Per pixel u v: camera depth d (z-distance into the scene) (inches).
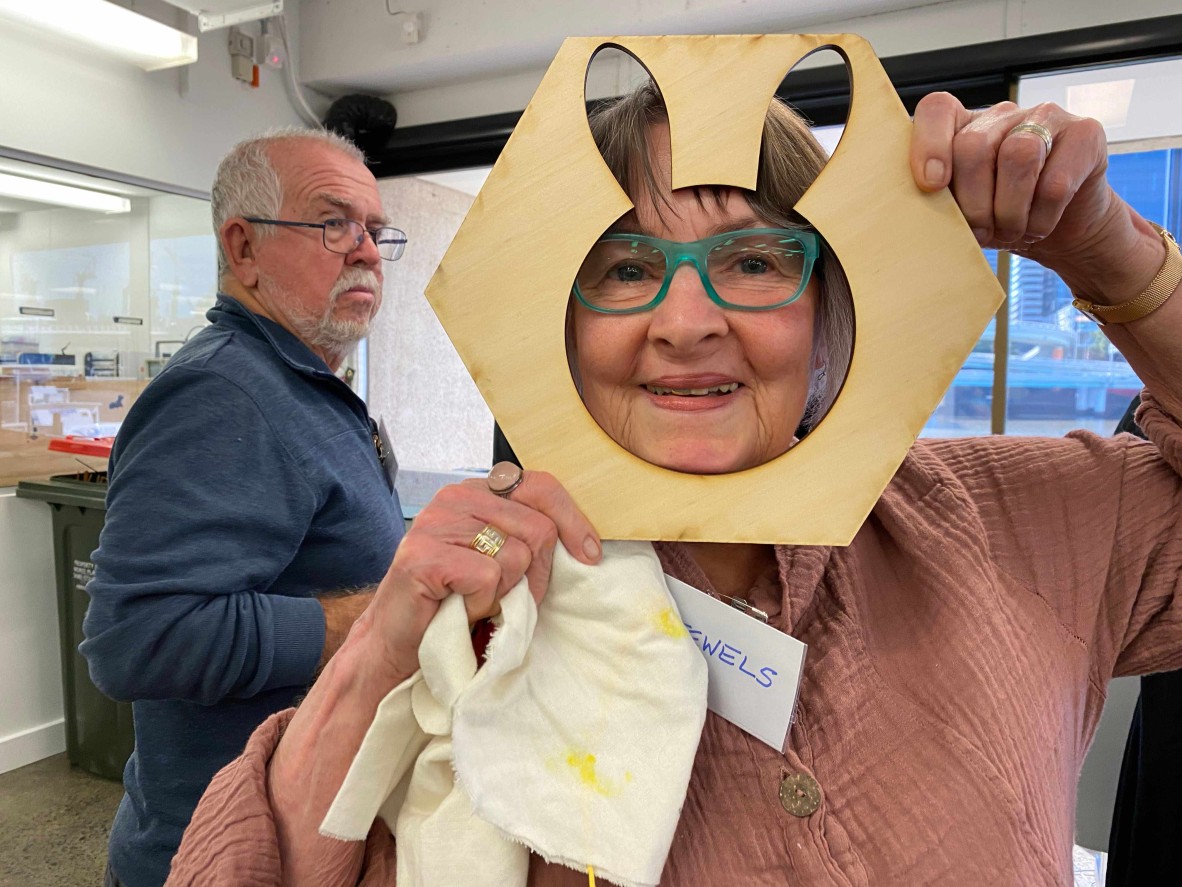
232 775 21.0
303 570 40.7
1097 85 81.3
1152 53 76.7
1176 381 23.8
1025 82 83.8
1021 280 84.0
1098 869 69.2
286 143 50.3
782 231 20.1
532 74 110.6
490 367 19.5
